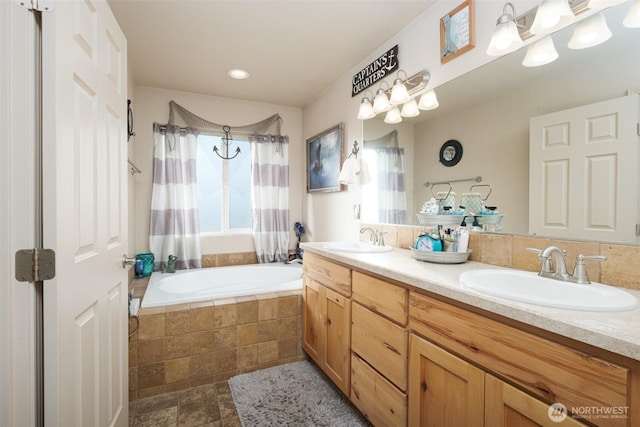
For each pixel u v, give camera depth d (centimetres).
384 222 213
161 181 280
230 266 307
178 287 267
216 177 313
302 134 345
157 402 172
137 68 245
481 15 146
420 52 180
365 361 148
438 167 172
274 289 227
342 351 166
